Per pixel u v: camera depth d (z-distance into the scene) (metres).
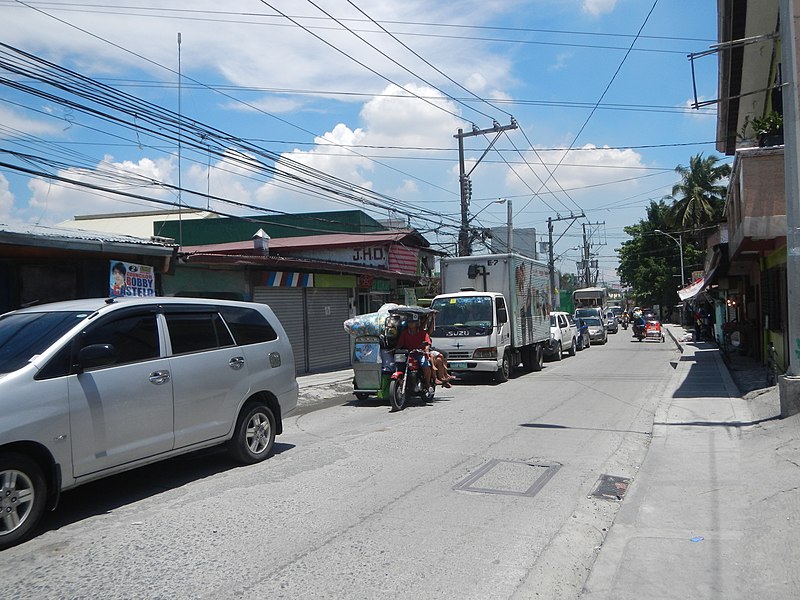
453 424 10.85
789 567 4.46
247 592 4.30
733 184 14.32
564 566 4.80
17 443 5.32
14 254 11.91
